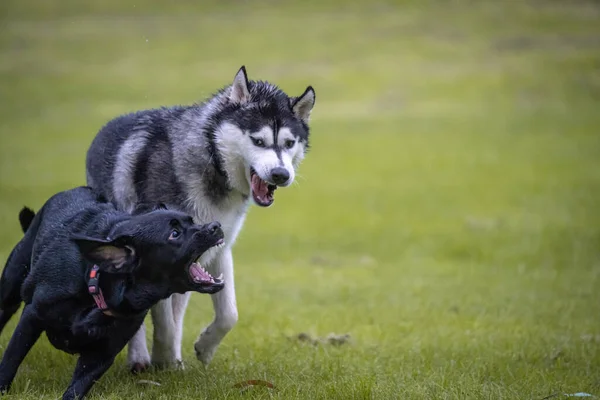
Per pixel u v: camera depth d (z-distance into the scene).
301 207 24.52
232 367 8.11
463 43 63.09
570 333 10.46
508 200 25.00
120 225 6.44
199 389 7.18
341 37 66.94
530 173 29.06
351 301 13.03
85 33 70.31
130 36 69.56
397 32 68.56
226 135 7.62
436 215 23.16
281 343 9.63
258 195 7.70
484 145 34.62
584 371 8.56
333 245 19.86
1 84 51.91
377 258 18.42
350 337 10.09
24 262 7.29
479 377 8.02
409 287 14.41
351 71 54.75
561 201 24.62
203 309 11.83
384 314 11.86
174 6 82.94
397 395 7.15
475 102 45.56
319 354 8.86
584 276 15.55
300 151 8.12
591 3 76.44
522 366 8.64
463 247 19.03
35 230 7.28
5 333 9.09
